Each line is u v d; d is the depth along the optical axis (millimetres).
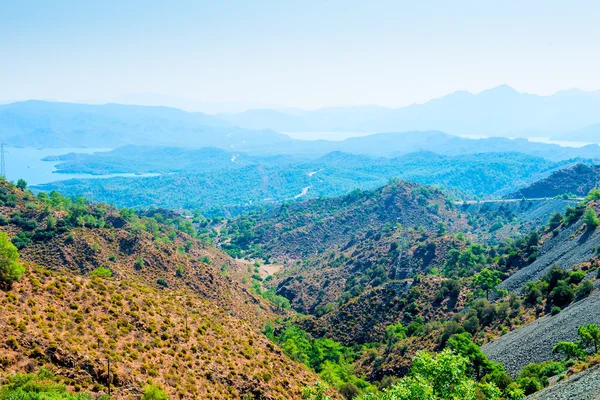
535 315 79812
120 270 113062
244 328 63094
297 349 83438
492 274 104500
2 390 32562
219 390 45375
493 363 59625
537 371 55969
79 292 49906
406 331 96375
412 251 164250
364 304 113562
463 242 160500
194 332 53531
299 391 52406
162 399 38438
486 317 87500
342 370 78500
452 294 105062
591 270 85500
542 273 103375
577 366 48500
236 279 174375
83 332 43312
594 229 105438
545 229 138375
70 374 37438
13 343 37344
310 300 160875
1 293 42562
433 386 32562
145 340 47250
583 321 63375
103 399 35812
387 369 79188
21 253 109812
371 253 181625
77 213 131375
